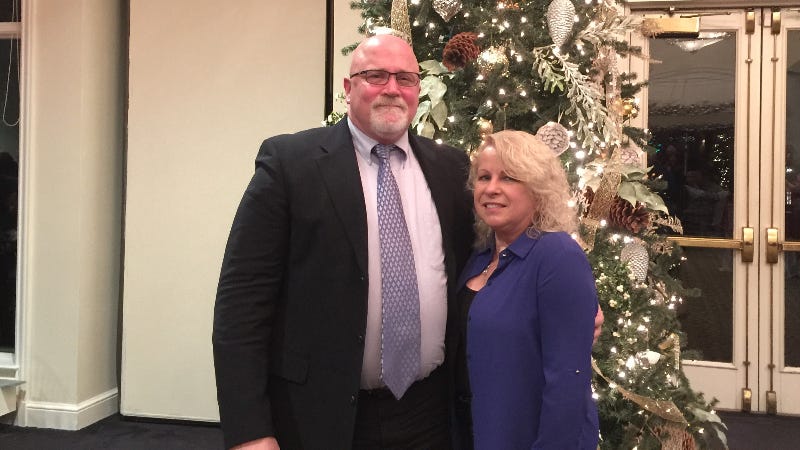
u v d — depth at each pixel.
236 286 1.54
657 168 4.12
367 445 1.59
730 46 4.02
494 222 1.52
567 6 2.21
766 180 3.97
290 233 1.56
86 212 3.68
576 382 1.38
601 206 2.29
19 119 3.79
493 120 2.34
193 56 3.73
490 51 2.29
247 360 1.51
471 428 1.66
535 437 1.44
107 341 3.89
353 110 1.65
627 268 2.32
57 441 3.45
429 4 2.38
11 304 3.89
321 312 1.54
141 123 3.78
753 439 3.54
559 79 2.28
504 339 1.46
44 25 3.66
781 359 3.95
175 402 3.76
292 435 1.55
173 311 3.76
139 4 3.76
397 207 1.61
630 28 2.38
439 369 1.68
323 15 3.64
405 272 1.58
